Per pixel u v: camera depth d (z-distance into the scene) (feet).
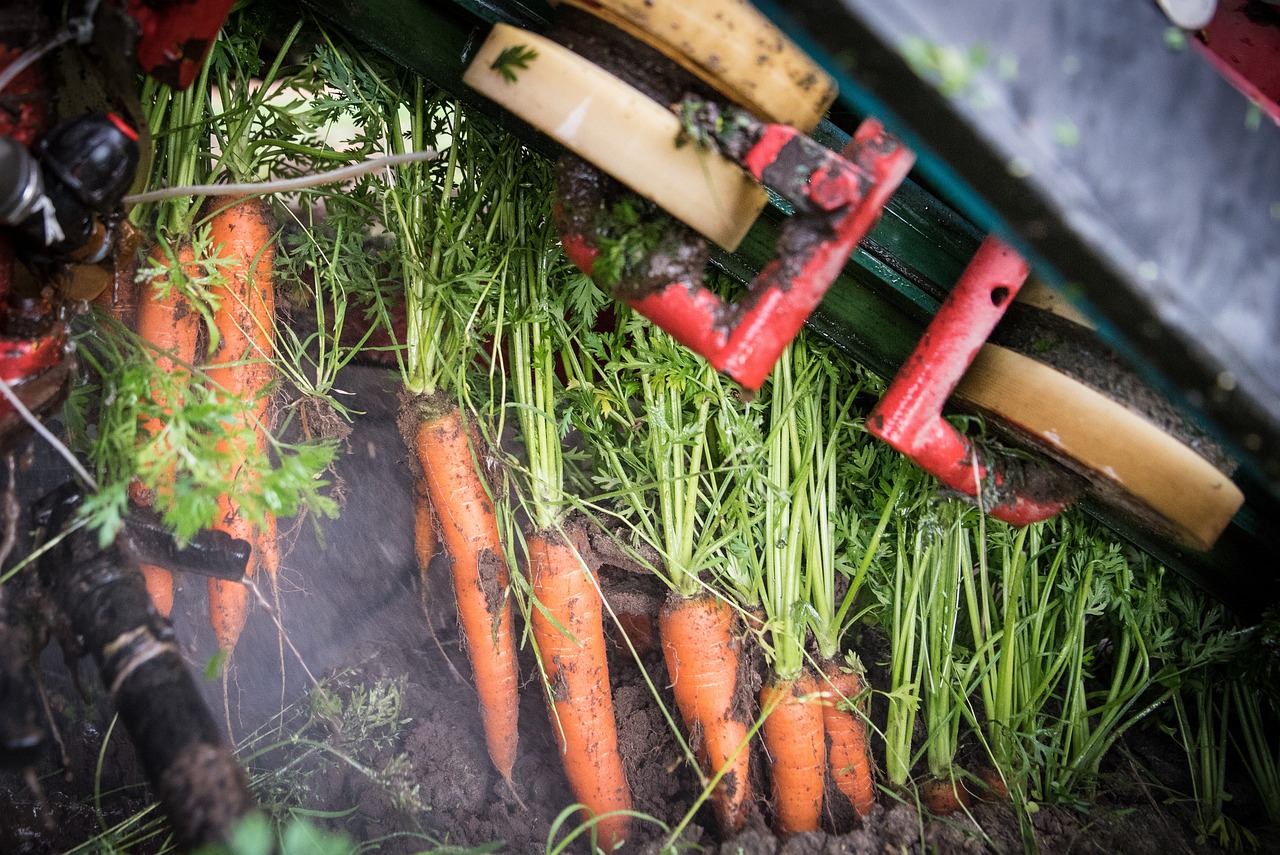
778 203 2.52
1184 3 2.16
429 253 2.70
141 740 2.04
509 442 2.95
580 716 2.66
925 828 2.65
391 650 2.95
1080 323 2.28
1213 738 2.95
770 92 2.11
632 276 2.18
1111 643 3.08
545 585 2.65
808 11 1.89
